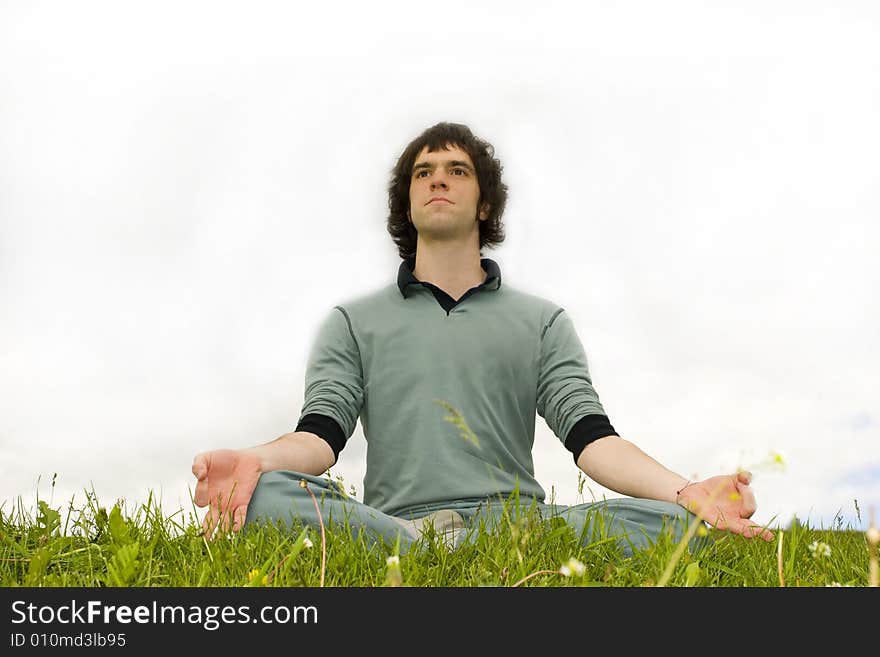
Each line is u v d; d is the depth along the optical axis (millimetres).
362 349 3691
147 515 2660
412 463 3422
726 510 2641
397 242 4352
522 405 3668
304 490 2666
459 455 3404
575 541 2488
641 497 2963
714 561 2477
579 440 3293
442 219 3746
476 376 3562
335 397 3453
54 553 2395
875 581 1741
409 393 3551
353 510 2633
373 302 3842
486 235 4309
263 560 2281
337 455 3322
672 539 2404
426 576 2174
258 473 2721
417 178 3893
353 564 2213
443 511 3119
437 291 3752
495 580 2131
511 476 3436
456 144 3932
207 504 2637
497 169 4211
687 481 2842
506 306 3807
